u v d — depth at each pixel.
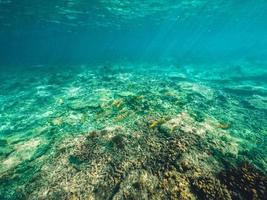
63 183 5.92
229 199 5.05
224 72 23.58
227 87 16.28
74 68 26.75
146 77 19.39
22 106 12.84
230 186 5.37
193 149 6.85
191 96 13.04
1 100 14.35
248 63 29.98
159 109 10.32
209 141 7.41
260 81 18.70
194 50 66.12
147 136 7.68
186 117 9.41
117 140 7.47
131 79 18.31
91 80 18.56
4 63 36.22
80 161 6.68
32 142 8.26
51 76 21.62
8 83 19.50
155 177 5.81
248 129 8.95
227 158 6.54
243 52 49.06
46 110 11.78
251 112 11.09
